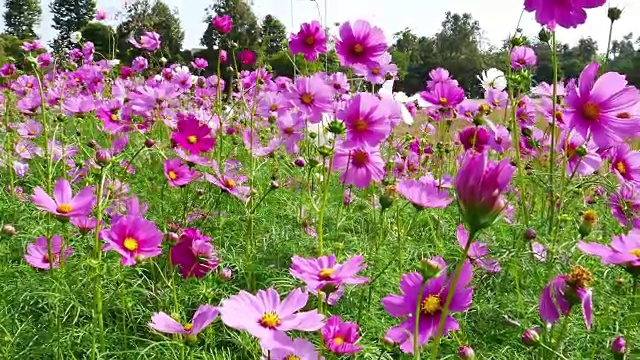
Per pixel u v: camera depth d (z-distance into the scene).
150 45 1.96
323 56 1.31
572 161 0.89
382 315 0.75
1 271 0.75
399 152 1.40
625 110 0.62
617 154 0.85
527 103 1.18
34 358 0.64
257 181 1.16
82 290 0.68
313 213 0.98
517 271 0.75
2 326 0.63
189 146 0.88
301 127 1.15
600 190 1.02
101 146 1.41
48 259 0.72
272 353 0.42
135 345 0.64
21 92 1.75
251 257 0.85
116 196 0.85
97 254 0.61
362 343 0.66
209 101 1.79
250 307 0.42
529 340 0.45
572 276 0.43
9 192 1.10
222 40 1.33
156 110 1.25
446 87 1.14
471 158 0.32
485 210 0.31
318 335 0.63
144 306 0.76
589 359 0.63
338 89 1.12
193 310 0.77
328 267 0.51
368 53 0.94
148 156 1.13
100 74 1.84
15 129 1.29
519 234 0.84
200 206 1.00
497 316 0.72
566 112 0.63
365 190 1.17
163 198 1.02
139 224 0.59
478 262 0.73
